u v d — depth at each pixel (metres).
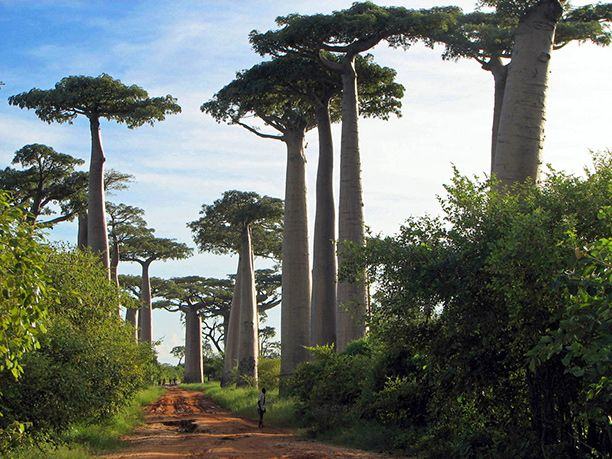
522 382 11.31
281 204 53.91
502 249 9.37
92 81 38.03
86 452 15.51
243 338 52.19
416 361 13.93
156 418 30.61
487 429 11.92
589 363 6.39
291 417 25.16
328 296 34.28
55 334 14.90
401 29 29.91
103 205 39.62
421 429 15.60
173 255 69.44
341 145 30.19
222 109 35.84
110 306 20.34
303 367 24.44
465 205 11.03
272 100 35.81
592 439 9.91
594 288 6.69
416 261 10.98
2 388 12.64
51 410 13.55
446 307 10.93
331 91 35.09
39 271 7.31
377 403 17.33
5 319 7.20
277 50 32.25
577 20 31.53
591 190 9.84
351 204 29.25
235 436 20.78
